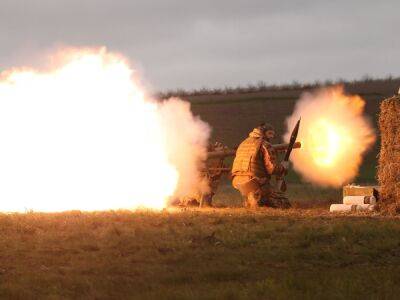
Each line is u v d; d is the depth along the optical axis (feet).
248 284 50.93
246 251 61.46
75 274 54.75
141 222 72.74
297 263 58.80
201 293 48.83
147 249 61.52
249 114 246.27
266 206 89.15
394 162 79.51
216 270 55.26
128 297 49.21
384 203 80.12
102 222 72.64
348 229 67.00
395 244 63.21
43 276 53.42
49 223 71.87
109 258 59.41
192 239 65.21
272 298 47.83
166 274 54.34
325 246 62.95
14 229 68.85
